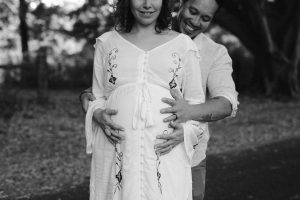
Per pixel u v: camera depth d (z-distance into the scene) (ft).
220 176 18.79
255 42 47.80
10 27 60.70
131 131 7.70
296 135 28.45
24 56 39.81
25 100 36.52
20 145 22.98
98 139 8.15
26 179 17.03
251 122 32.60
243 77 55.11
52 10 49.29
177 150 7.93
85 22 44.50
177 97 7.91
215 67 9.21
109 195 7.88
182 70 7.97
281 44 47.88
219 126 30.83
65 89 52.80
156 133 7.69
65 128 27.89
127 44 8.01
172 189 7.73
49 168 18.84
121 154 7.76
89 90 8.87
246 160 21.52
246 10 46.06
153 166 7.63
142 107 7.68
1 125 27.35
